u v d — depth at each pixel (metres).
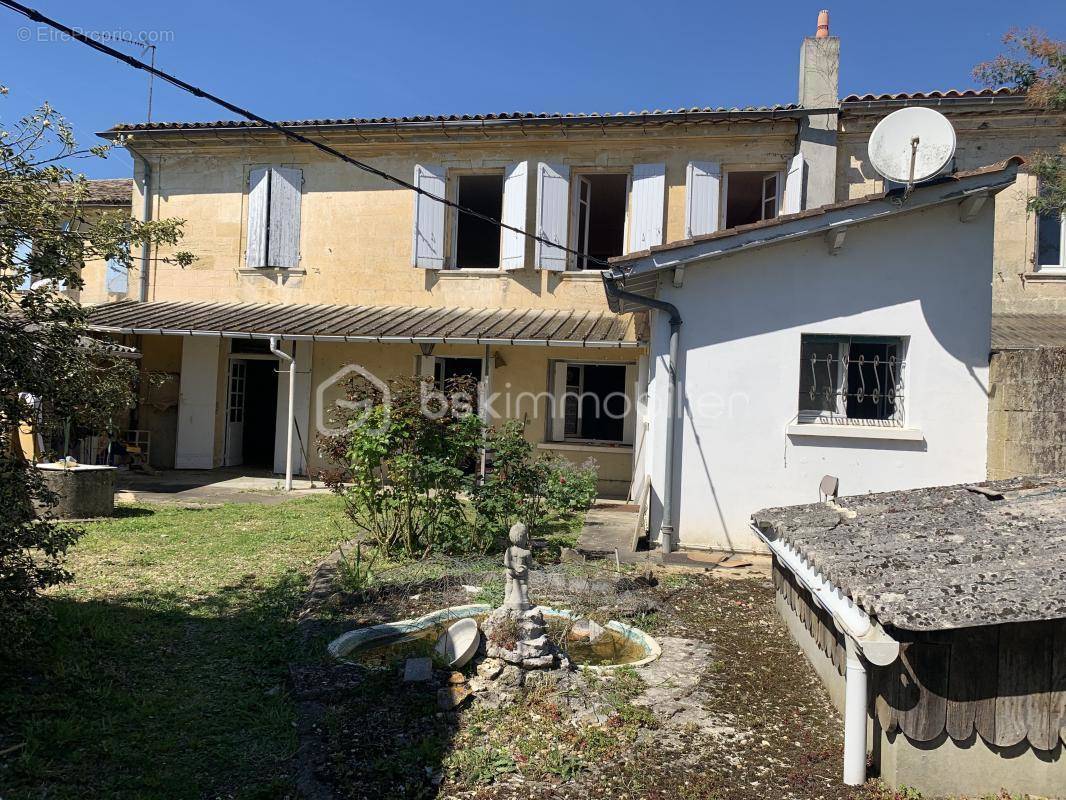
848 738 3.45
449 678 4.39
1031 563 3.46
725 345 8.09
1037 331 9.62
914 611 3.12
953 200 7.55
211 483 12.29
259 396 15.62
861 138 11.46
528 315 12.35
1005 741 3.29
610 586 6.47
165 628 5.29
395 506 7.30
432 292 13.20
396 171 13.32
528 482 7.83
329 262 13.59
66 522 8.55
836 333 7.96
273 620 5.50
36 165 4.23
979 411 7.77
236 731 3.88
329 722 3.89
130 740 3.71
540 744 3.76
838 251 7.93
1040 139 10.87
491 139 12.75
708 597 6.42
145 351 14.36
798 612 5.24
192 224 14.12
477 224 15.91
